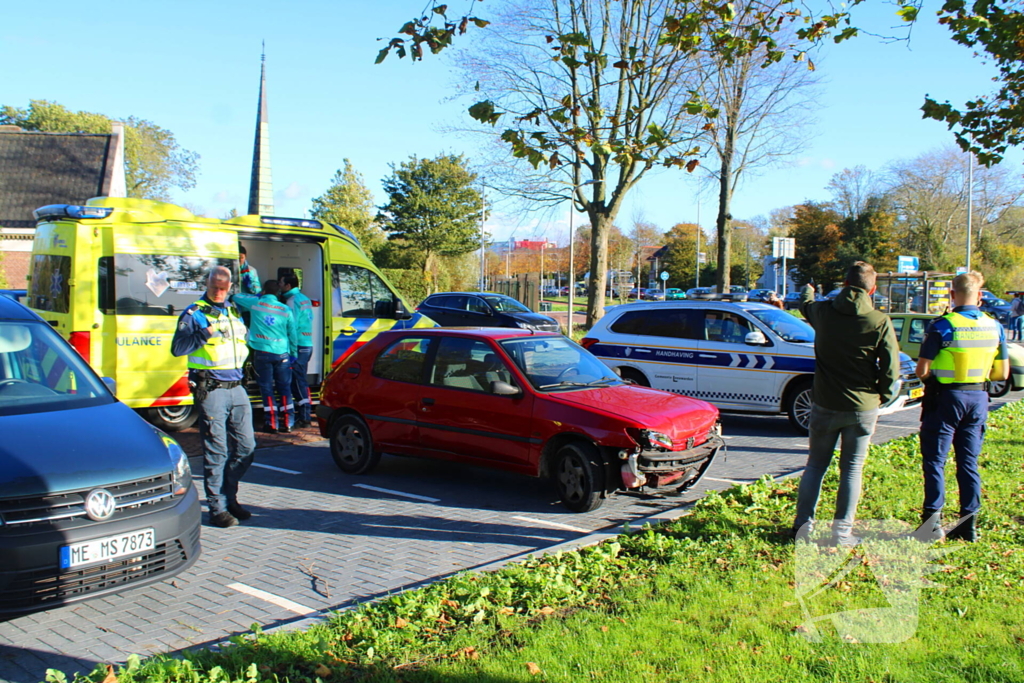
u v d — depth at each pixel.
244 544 5.85
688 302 11.58
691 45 7.45
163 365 9.59
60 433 4.61
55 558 4.06
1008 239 58.34
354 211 48.84
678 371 11.18
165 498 4.57
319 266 11.57
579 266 65.00
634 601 4.43
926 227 53.66
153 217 9.73
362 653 3.82
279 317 10.22
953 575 4.75
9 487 4.04
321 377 11.54
